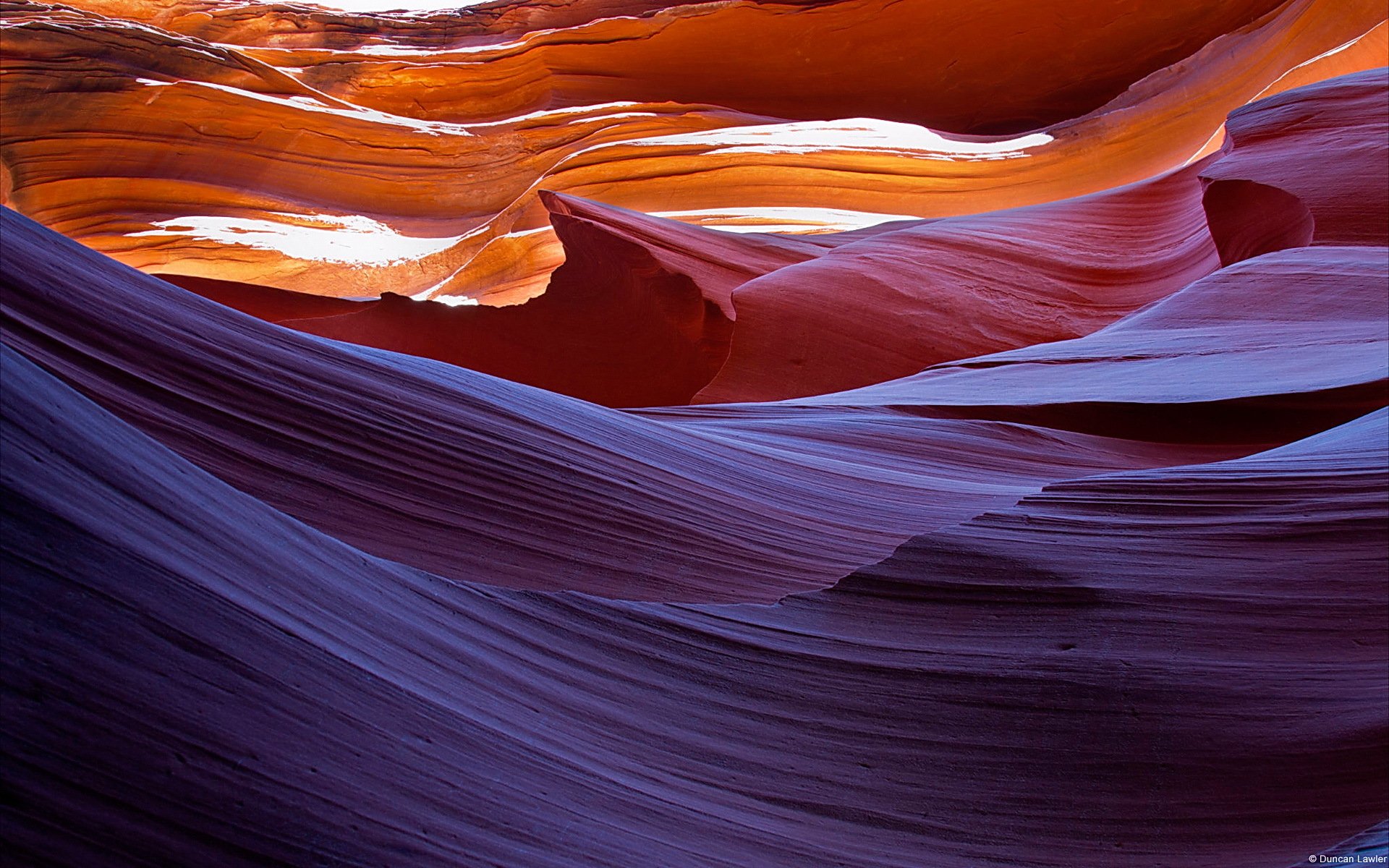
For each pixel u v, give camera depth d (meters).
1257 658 2.99
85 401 2.08
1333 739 2.69
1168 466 6.63
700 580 3.67
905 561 3.54
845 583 3.53
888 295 14.64
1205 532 3.59
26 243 3.00
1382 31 18.36
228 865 1.47
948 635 3.24
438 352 17.92
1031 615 3.25
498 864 1.79
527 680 2.59
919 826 2.56
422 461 3.56
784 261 17.36
